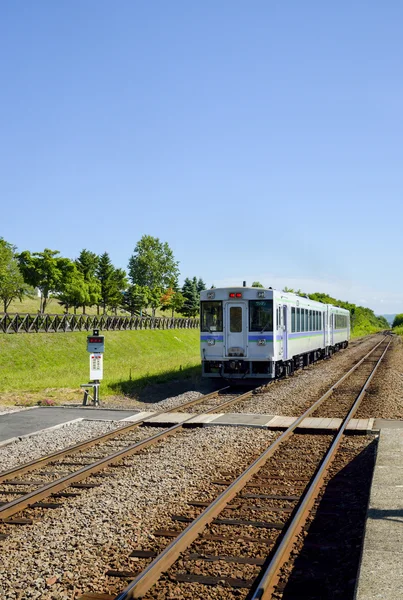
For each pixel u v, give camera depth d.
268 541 6.57
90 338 18.42
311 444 11.62
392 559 5.36
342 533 6.89
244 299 20.83
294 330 24.47
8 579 5.69
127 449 10.91
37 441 12.34
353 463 10.09
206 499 8.10
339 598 5.30
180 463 10.03
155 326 58.53
